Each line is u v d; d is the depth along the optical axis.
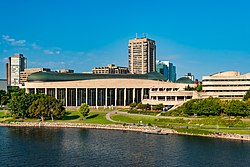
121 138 156.75
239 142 145.38
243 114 192.12
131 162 113.88
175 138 156.00
